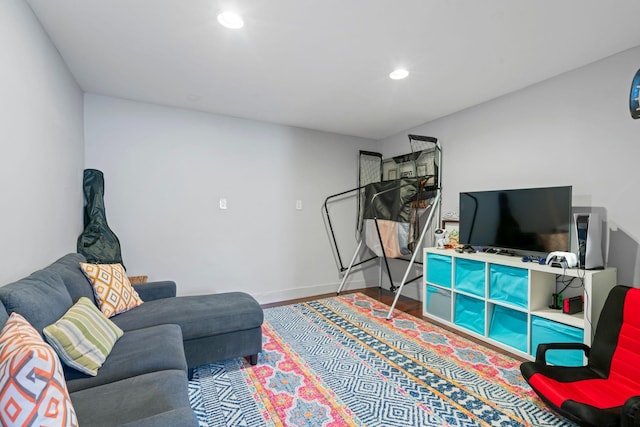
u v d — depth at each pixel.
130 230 3.12
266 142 3.86
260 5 1.66
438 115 3.55
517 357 2.40
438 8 1.67
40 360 0.76
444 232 3.44
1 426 0.71
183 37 1.98
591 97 2.32
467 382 2.04
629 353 1.63
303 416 1.70
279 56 2.22
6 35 1.41
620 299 1.75
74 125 2.55
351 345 2.60
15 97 1.49
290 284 4.06
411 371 2.18
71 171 2.44
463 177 3.36
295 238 4.09
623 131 2.17
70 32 1.91
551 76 2.54
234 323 2.15
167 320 2.00
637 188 2.11
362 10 1.70
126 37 1.97
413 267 4.03
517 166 2.84
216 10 1.70
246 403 1.82
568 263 2.20
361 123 3.89
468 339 2.72
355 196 4.57
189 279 3.41
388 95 2.95
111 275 2.12
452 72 2.46
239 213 3.70
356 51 2.14
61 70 2.21
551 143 2.58
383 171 4.64
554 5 1.64
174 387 1.24
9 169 1.42
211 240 3.53
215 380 2.06
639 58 2.08
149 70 2.44
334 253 4.41
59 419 0.76
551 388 1.51
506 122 2.93
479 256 2.77
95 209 2.79
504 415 1.71
